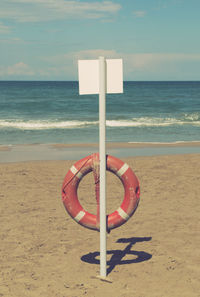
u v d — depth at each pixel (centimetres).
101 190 411
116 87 402
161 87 12138
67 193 442
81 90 400
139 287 402
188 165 1167
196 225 602
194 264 456
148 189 857
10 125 2600
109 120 3038
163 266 453
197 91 9150
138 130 2412
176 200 759
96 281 417
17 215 665
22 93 7238
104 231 418
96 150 1575
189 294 384
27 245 523
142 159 1298
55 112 3756
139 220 632
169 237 550
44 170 1108
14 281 417
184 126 2680
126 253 496
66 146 1686
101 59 396
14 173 1056
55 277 427
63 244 530
